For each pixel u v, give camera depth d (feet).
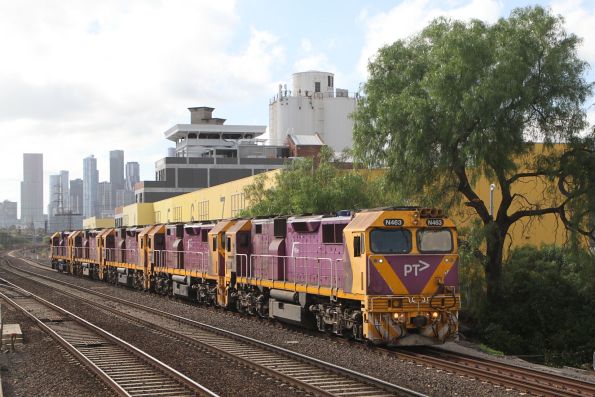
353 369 52.70
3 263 296.51
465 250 95.96
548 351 88.22
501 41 91.76
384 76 101.14
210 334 74.13
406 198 100.63
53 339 69.87
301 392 44.93
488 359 61.82
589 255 92.38
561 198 99.60
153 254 132.77
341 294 66.33
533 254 109.81
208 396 43.11
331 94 321.11
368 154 101.55
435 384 47.60
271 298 85.10
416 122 91.97
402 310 61.57
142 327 80.48
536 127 95.81
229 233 96.94
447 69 90.43
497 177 99.60
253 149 318.24
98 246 175.42
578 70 93.61
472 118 89.71
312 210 113.29
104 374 49.32
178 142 377.91
